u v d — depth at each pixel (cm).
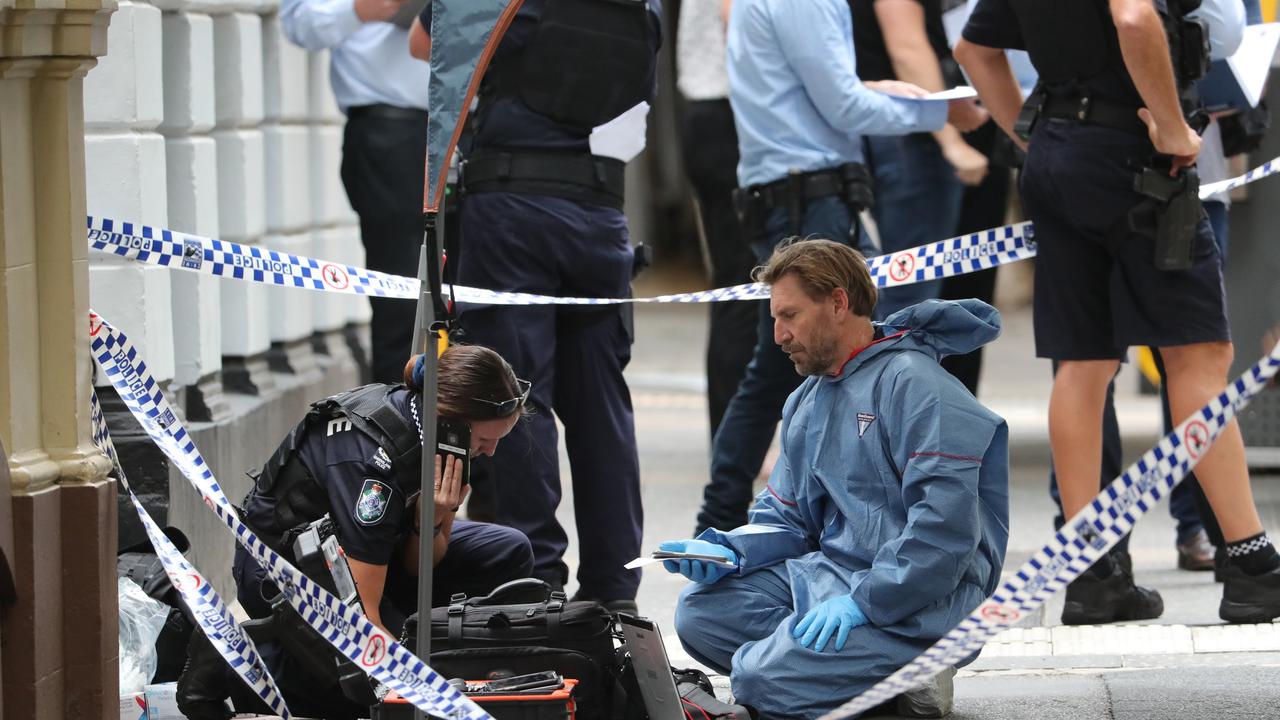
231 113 2495
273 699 1470
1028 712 1584
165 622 1659
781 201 2253
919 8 2533
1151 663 1753
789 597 1623
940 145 2581
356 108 2497
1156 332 1823
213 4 2378
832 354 1565
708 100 2712
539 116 1945
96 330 1533
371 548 1555
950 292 2784
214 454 2239
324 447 1588
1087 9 1780
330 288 1819
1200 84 2077
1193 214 1781
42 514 1308
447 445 1566
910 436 1519
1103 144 1800
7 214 1286
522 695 1388
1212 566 2245
